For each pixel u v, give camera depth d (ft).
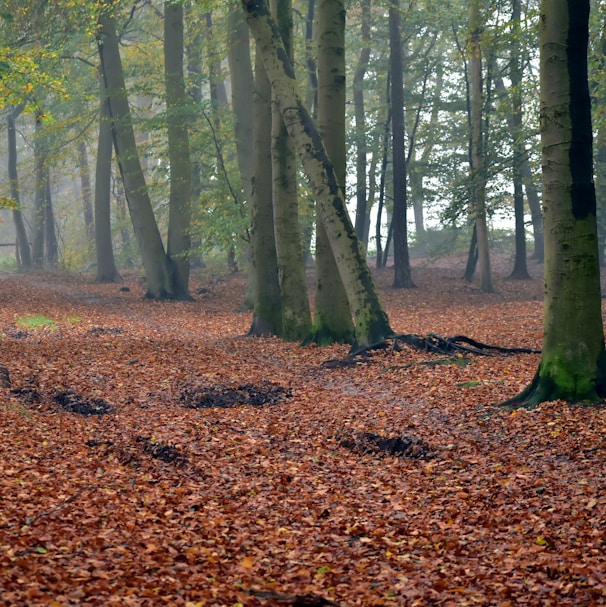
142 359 55.72
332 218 57.11
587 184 36.68
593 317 37.14
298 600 18.03
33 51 72.90
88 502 25.20
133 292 116.26
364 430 35.76
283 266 66.69
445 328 75.15
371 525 24.63
